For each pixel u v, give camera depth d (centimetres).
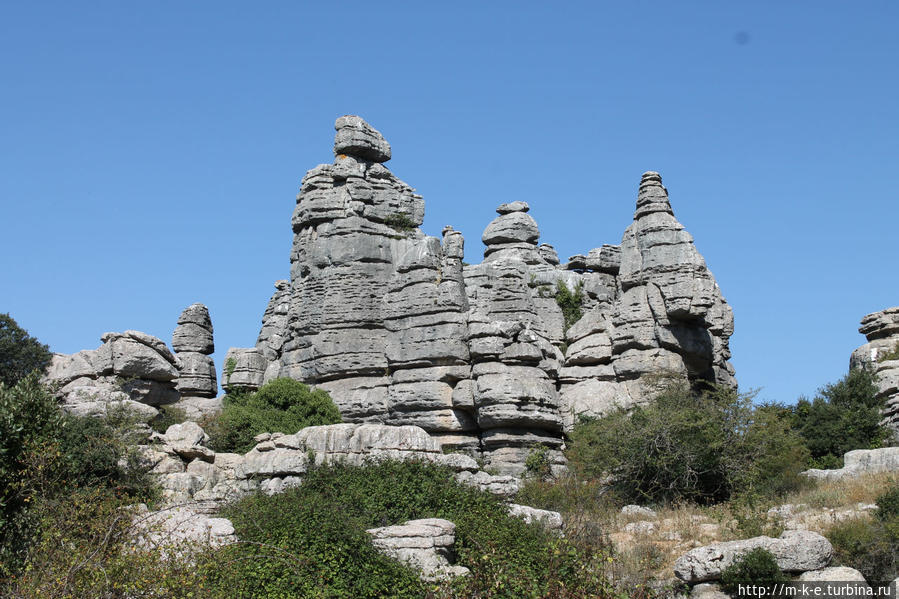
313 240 6306
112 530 2306
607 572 2805
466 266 6444
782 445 4303
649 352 5841
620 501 4200
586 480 4250
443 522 2786
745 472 4191
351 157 6412
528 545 2850
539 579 2441
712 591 2712
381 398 5809
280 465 3594
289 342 6319
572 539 2830
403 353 5775
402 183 6494
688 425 4353
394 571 2577
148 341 5419
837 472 4109
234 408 5181
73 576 2072
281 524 2736
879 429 5222
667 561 3038
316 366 6025
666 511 3862
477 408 5484
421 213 6519
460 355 5619
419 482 3319
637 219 6134
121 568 2125
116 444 3528
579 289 6550
